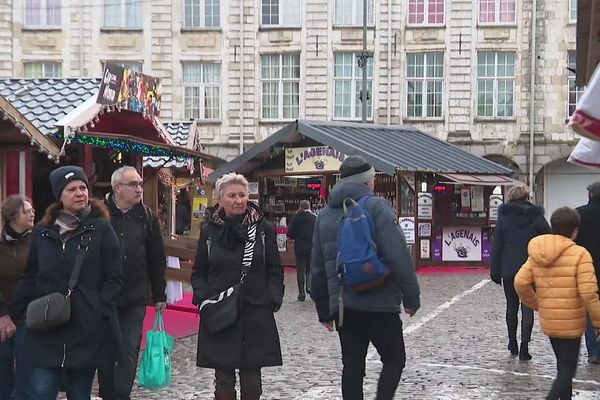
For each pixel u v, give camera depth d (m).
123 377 6.71
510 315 9.58
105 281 5.72
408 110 34.78
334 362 9.43
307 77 34.84
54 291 5.57
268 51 35.00
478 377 8.46
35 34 35.12
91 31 35.25
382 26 34.59
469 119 34.34
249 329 6.10
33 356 5.52
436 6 34.56
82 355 5.53
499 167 25.75
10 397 6.67
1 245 6.51
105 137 12.89
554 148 33.94
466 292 17.09
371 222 5.88
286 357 9.76
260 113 35.12
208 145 35.19
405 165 22.22
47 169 14.85
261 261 6.18
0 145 12.50
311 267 6.27
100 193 15.98
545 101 34.03
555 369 8.88
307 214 16.03
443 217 24.12
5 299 6.46
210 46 35.22
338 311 5.89
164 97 35.28
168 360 6.87
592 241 8.52
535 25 34.00
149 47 35.22
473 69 34.28
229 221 6.21
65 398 7.50
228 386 6.08
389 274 5.84
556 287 6.53
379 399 5.92
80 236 5.69
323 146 23.66
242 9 35.00
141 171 16.94
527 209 9.29
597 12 8.05
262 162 25.14
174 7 35.25
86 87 14.05
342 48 34.69
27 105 13.51
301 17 34.88
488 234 24.30
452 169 23.58
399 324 6.00
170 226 22.77
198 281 6.22
